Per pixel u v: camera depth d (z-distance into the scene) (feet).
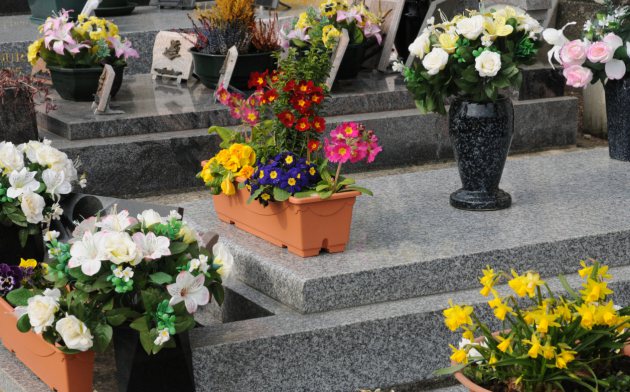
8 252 16.76
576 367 11.05
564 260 16.63
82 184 17.16
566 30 28.09
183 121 24.21
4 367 14.96
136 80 28.96
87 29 25.80
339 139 15.60
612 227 17.07
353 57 27.17
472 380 11.42
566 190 19.40
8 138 21.39
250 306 15.98
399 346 15.19
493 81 17.22
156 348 13.00
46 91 23.49
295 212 15.80
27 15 37.99
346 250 16.30
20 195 16.21
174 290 13.07
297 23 26.66
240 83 26.25
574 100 26.86
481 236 16.78
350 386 15.05
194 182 23.86
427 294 15.87
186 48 28.22
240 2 26.30
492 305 11.10
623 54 20.51
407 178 20.72
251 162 16.49
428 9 28.30
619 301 16.48
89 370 13.82
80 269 13.19
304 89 16.07
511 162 21.83
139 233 13.20
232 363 14.35
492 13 17.43
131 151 23.12
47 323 13.20
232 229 17.66
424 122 25.55
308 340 14.69
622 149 21.43
